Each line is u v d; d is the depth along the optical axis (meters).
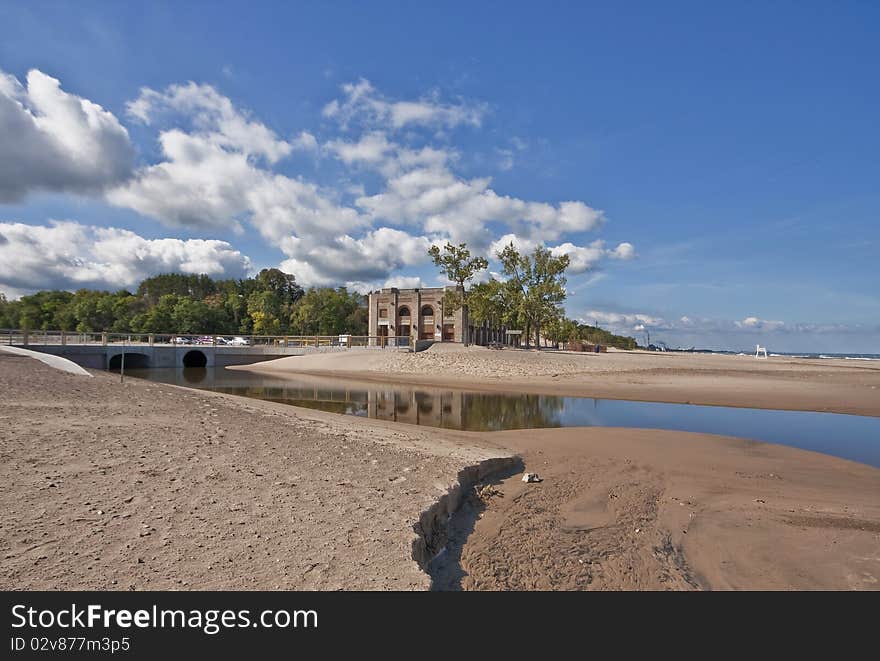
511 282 71.25
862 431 18.81
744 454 14.12
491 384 38.00
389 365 50.31
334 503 7.18
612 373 44.81
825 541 7.70
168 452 9.12
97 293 130.75
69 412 11.91
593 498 9.67
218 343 70.94
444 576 6.12
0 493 6.39
